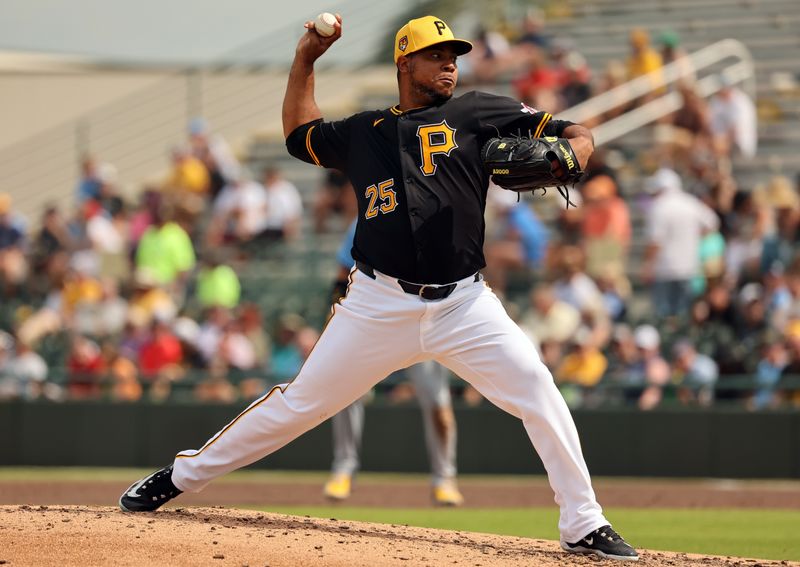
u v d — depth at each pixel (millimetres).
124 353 47250
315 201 58688
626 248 47844
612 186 47594
